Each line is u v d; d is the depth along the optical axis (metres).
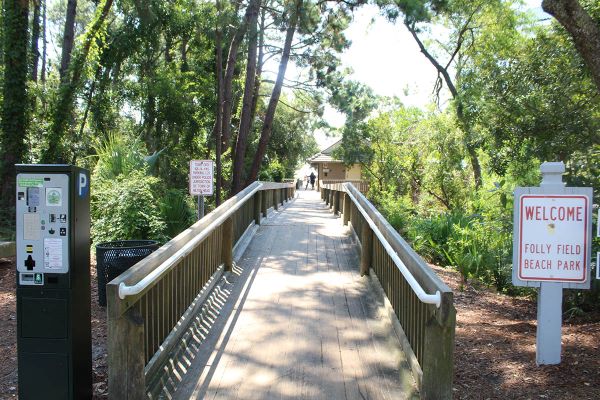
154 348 4.09
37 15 17.22
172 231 10.79
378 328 5.45
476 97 11.70
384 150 27.47
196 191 8.82
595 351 4.77
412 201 22.84
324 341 5.09
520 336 5.42
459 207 18.38
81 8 35.38
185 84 24.12
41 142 13.60
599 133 7.73
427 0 18.00
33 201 3.45
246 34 17.72
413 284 3.76
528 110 8.51
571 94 8.04
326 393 4.04
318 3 19.41
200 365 4.53
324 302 6.32
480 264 8.84
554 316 4.46
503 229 9.47
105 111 20.22
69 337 3.48
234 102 28.42
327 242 10.21
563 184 4.47
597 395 3.88
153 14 19.84
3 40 12.19
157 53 25.28
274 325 5.52
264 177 37.09
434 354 3.60
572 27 5.59
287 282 7.21
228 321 5.64
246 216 10.52
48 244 3.45
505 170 9.73
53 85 14.91
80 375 3.61
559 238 4.46
